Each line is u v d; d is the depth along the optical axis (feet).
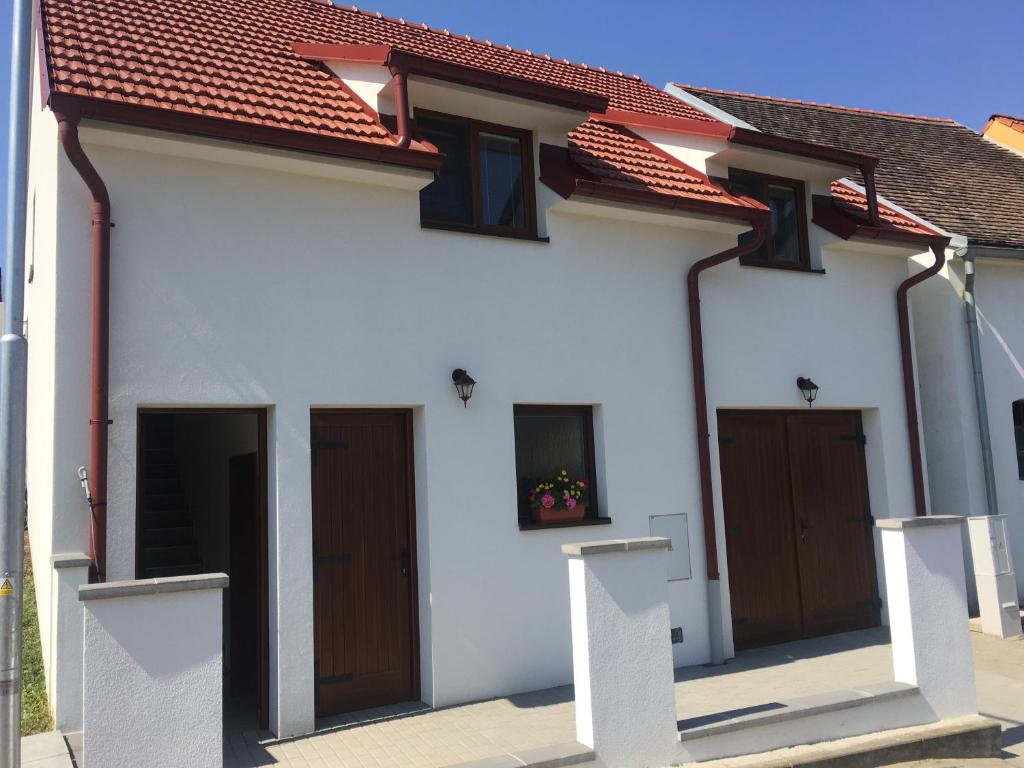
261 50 28.30
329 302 23.52
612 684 17.42
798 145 31.53
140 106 20.27
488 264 26.27
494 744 20.17
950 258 37.45
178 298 21.47
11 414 15.25
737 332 31.14
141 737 13.79
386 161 23.58
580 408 27.99
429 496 24.21
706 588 28.71
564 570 26.16
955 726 20.70
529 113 27.43
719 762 18.13
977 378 37.11
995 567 32.09
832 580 32.45
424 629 24.00
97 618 13.70
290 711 21.45
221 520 30.35
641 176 29.66
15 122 16.11
